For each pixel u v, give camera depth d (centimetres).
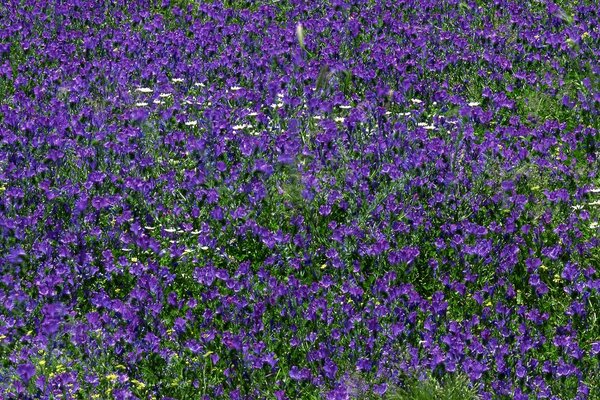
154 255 354
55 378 309
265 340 326
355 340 325
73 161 387
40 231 357
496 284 342
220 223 364
